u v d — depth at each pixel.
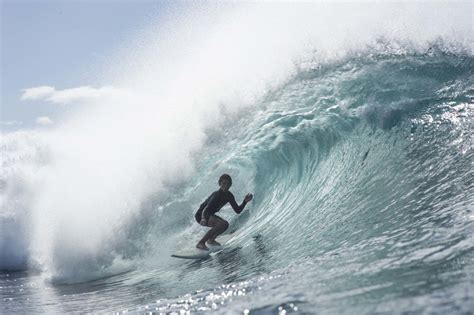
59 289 29.20
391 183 28.19
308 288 16.30
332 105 38.53
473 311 11.91
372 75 40.31
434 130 32.72
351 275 16.52
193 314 16.53
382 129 34.88
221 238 31.23
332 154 34.53
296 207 31.14
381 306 13.36
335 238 23.03
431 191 24.91
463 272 14.37
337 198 29.45
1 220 37.50
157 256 31.42
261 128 39.19
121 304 22.02
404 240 19.00
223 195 30.16
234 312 15.54
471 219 19.20
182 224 34.09
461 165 27.23
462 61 39.97
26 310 24.30
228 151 38.41
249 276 20.89
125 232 33.66
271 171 35.62
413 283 14.44
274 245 26.09
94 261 32.22
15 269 36.00
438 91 36.66
